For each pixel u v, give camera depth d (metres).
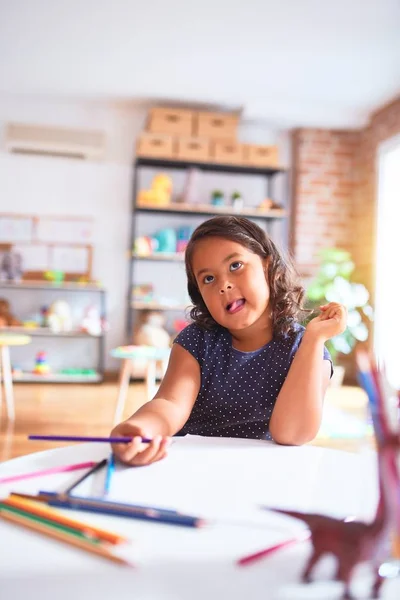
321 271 4.96
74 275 5.05
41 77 4.52
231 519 0.52
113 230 5.14
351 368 5.23
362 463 0.73
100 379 4.74
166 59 4.11
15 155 5.01
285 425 0.82
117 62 4.20
